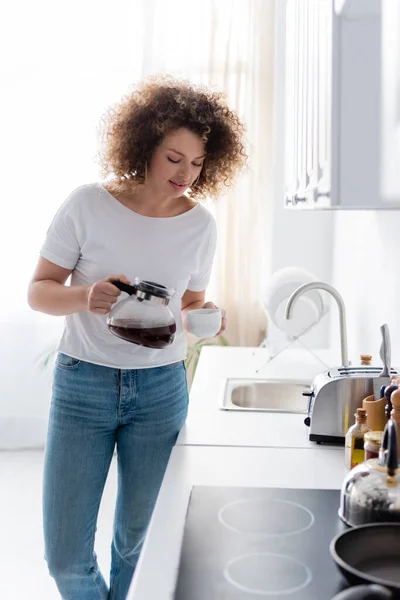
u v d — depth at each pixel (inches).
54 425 77.2
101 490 80.1
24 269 177.0
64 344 76.8
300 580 39.4
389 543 39.9
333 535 44.9
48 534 78.5
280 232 150.8
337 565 37.7
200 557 42.2
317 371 106.4
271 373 104.7
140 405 76.4
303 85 72.7
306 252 150.8
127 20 169.6
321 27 51.4
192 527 46.4
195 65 167.6
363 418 59.7
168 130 72.5
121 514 81.4
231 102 167.2
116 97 171.3
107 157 78.6
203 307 82.9
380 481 44.6
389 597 32.6
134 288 68.2
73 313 75.4
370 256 106.2
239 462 61.7
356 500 44.9
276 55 153.7
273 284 118.3
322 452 65.1
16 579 117.4
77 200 74.7
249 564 41.3
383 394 61.9
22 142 173.8
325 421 67.5
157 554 43.3
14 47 171.5
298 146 80.5
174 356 78.3
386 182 40.8
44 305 74.5
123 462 79.8
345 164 43.7
